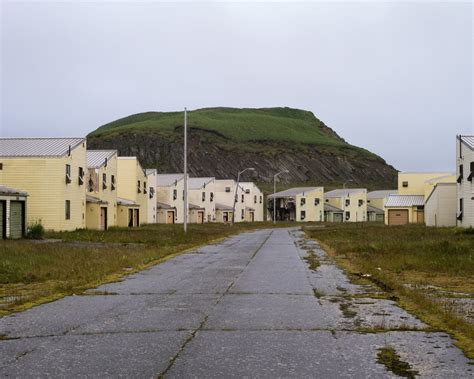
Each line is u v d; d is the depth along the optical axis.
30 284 15.05
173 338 8.45
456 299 12.26
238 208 101.81
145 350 7.74
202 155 159.62
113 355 7.48
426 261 19.95
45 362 7.16
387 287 13.95
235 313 10.49
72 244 29.72
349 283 14.92
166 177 84.12
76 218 46.38
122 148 157.50
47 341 8.30
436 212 57.16
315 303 11.62
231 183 101.88
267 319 9.90
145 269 18.67
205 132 178.12
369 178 181.25
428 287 14.23
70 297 12.55
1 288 14.30
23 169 42.94
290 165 170.62
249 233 51.50
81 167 47.59
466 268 18.23
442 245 25.88
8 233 34.00
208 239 37.44
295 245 32.28
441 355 7.43
